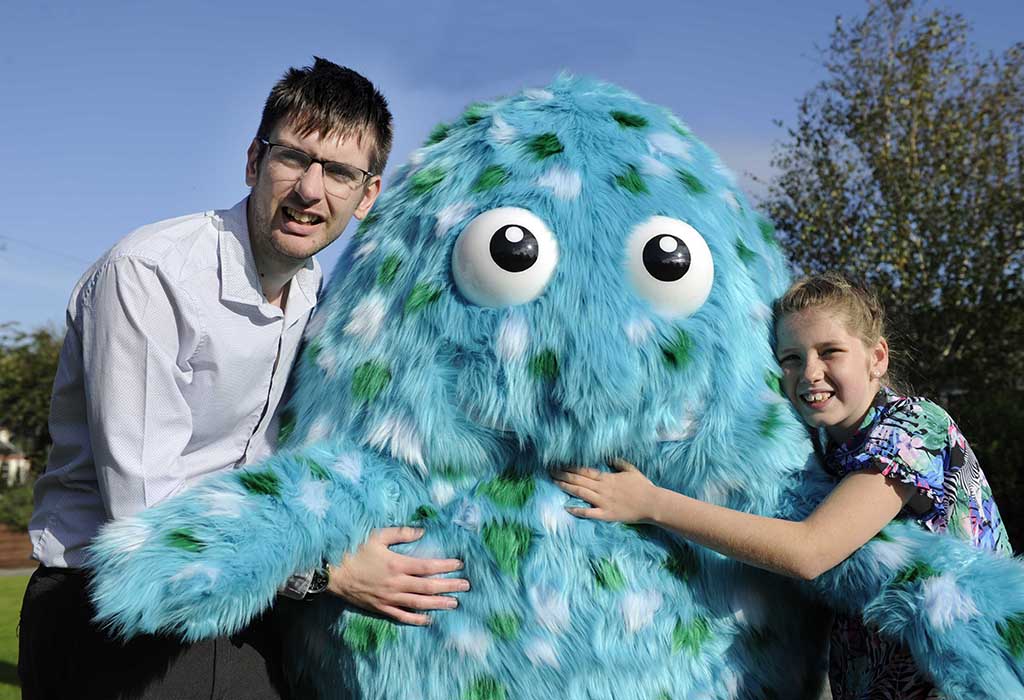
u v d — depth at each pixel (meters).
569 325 2.07
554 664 2.05
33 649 2.20
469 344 2.12
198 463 2.29
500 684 2.07
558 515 2.10
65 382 2.26
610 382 2.04
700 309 2.15
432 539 2.13
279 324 2.32
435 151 2.46
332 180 2.26
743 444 2.11
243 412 2.31
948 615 1.94
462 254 2.15
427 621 2.10
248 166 2.37
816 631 2.31
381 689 2.13
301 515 2.02
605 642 2.06
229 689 2.18
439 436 2.13
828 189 14.53
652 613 2.09
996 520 2.34
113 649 2.13
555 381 2.06
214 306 2.21
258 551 1.94
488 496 2.13
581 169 2.23
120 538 1.92
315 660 2.24
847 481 2.08
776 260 2.47
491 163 2.29
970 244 13.43
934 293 13.57
